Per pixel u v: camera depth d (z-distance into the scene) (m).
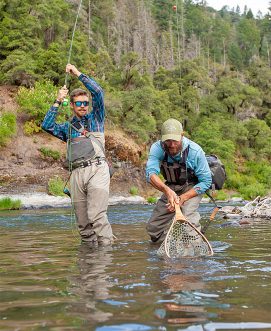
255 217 9.30
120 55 57.91
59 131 5.55
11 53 31.66
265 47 105.25
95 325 1.88
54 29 37.16
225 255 4.05
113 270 3.29
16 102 28.94
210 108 50.78
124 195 28.27
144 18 75.31
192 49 86.31
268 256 3.98
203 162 5.09
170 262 3.66
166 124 5.01
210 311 2.09
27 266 3.58
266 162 49.84
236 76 63.03
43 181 24.78
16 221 9.41
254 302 2.26
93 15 62.22
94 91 5.43
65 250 4.57
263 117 59.72
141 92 34.09
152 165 5.07
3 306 2.25
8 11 33.75
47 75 31.92
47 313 2.09
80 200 5.40
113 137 30.14
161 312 2.07
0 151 25.80
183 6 99.25
